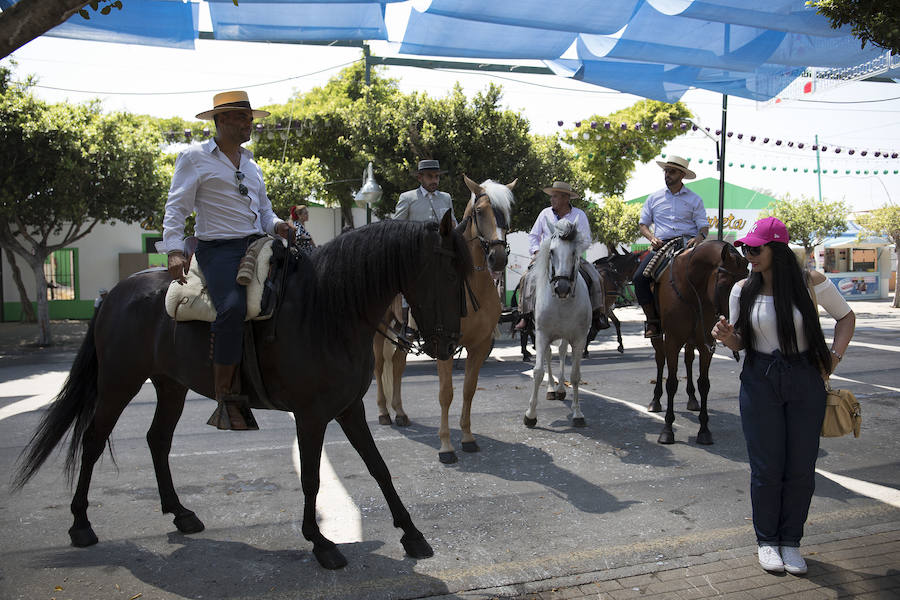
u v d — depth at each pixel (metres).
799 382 3.41
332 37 6.89
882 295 29.19
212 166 3.59
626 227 22.20
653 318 6.89
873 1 4.23
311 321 3.45
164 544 3.90
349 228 3.74
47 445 3.85
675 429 6.71
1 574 3.50
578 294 6.55
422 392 8.90
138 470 5.40
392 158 14.60
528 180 14.84
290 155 17.23
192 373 3.61
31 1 2.64
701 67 7.67
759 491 3.54
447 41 7.15
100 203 14.74
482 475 5.23
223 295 3.40
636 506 4.53
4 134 12.98
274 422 7.11
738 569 3.54
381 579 3.43
